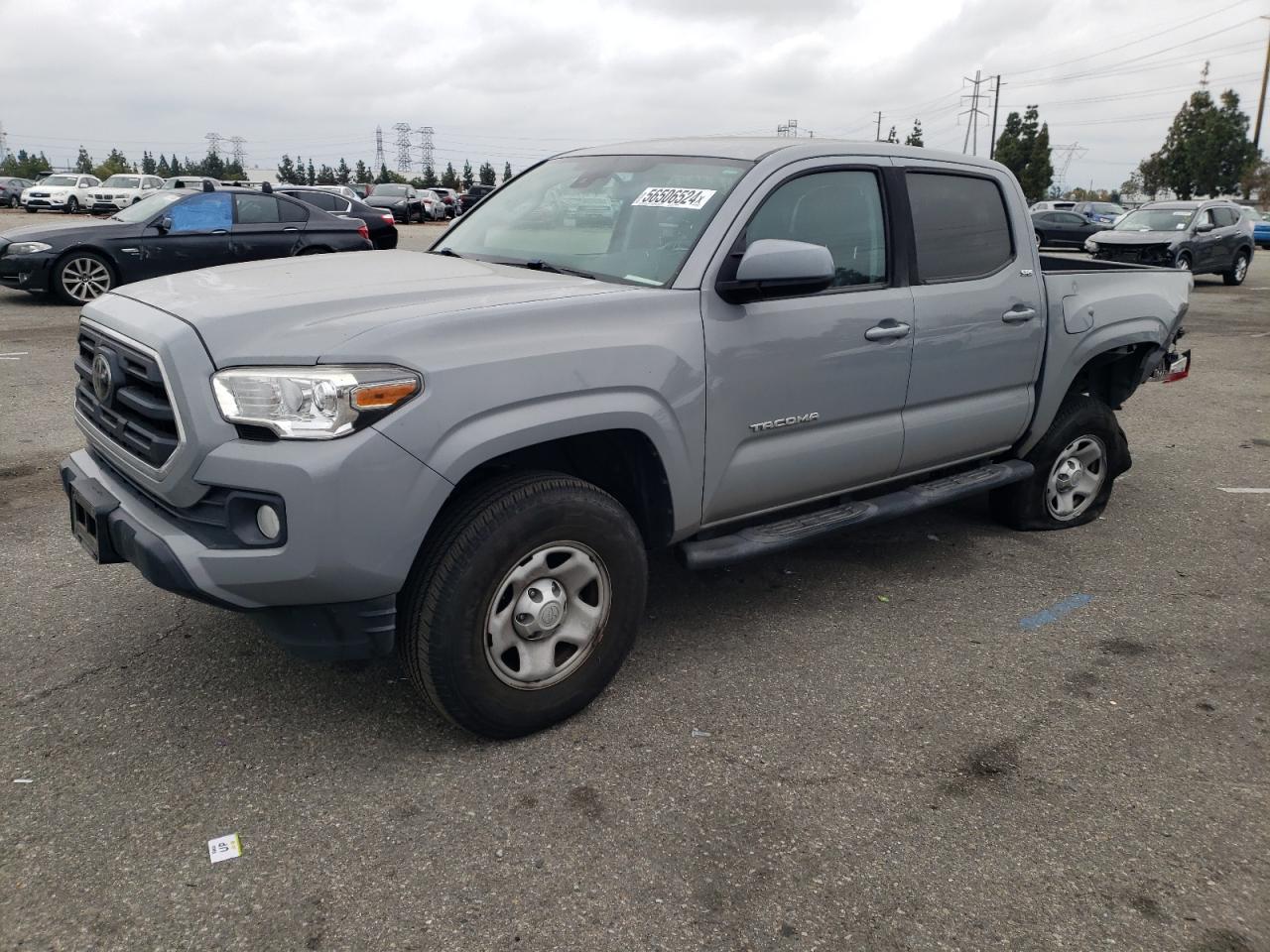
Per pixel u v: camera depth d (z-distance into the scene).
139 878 2.52
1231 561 5.04
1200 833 2.84
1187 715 3.51
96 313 3.36
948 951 2.37
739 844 2.73
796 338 3.64
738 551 3.66
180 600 4.13
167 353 2.73
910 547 5.12
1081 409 5.18
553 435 3.00
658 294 3.32
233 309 2.83
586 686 3.30
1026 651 3.97
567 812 2.84
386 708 3.37
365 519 2.68
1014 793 3.01
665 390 3.26
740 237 3.54
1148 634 4.16
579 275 3.64
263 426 2.63
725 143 4.04
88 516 3.12
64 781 2.91
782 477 3.78
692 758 3.13
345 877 2.55
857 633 4.09
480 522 2.92
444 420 2.77
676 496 3.42
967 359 4.36
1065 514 5.42
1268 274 23.73
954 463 4.62
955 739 3.30
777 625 4.14
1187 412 8.68
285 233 13.16
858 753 3.20
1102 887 2.61
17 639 3.76
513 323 2.96
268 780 2.94
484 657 3.01
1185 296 5.66
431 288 3.17
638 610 3.40
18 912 2.39
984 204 4.53
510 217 4.27
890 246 4.07
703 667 3.74
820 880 2.60
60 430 6.67
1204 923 2.49
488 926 2.40
